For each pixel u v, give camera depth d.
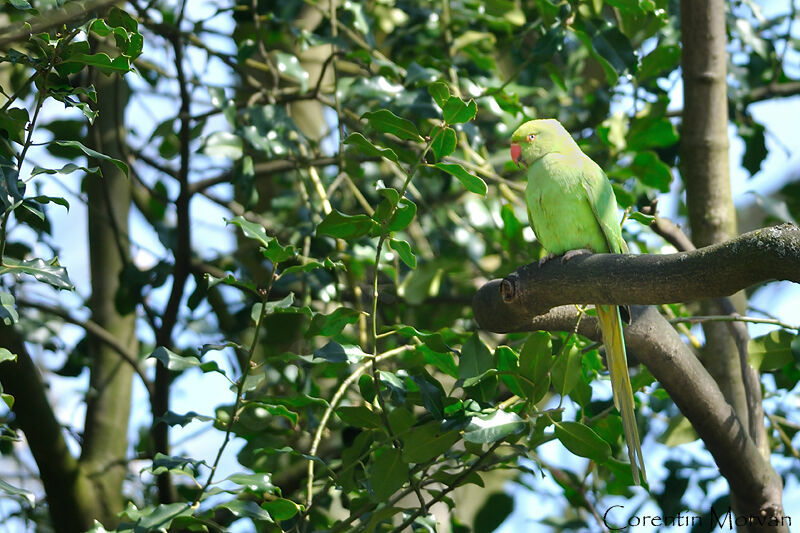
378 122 5.27
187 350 8.60
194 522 5.24
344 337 6.41
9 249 8.18
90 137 8.88
